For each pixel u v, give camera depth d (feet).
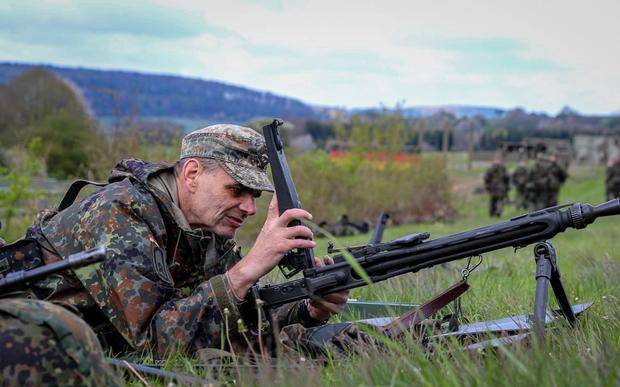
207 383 11.66
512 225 12.96
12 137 111.55
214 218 14.53
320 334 14.52
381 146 102.06
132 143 61.05
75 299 13.67
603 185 150.82
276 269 24.75
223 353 13.12
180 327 13.25
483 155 214.48
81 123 103.04
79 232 13.56
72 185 15.03
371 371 11.27
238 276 13.57
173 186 14.61
